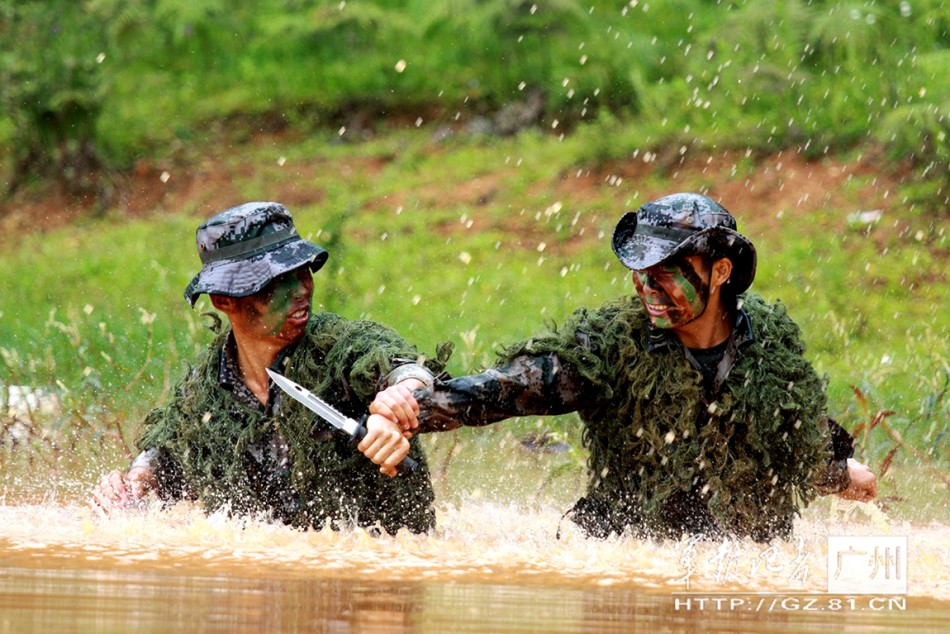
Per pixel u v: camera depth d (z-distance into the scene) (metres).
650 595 5.55
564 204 30.91
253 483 7.82
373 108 37.62
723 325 7.54
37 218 34.38
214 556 6.27
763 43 32.16
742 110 32.16
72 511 8.22
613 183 31.45
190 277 27.42
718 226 7.27
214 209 34.12
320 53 39.62
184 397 8.10
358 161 35.38
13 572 5.55
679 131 32.09
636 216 7.52
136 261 29.19
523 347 7.48
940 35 31.78
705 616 5.08
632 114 34.56
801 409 7.61
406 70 38.31
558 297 25.75
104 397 13.04
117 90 38.34
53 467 11.18
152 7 38.44
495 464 12.10
